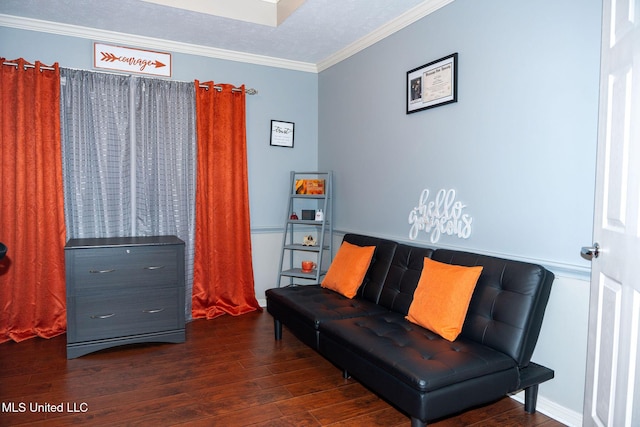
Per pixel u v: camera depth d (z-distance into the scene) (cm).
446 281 219
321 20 311
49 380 242
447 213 269
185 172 356
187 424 198
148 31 335
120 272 287
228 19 311
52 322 315
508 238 230
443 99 268
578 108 195
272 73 404
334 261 320
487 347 199
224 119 371
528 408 212
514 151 225
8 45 307
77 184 319
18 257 301
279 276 390
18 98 298
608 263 146
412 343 201
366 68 348
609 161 148
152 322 297
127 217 338
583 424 168
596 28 187
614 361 139
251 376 251
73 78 317
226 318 365
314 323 244
